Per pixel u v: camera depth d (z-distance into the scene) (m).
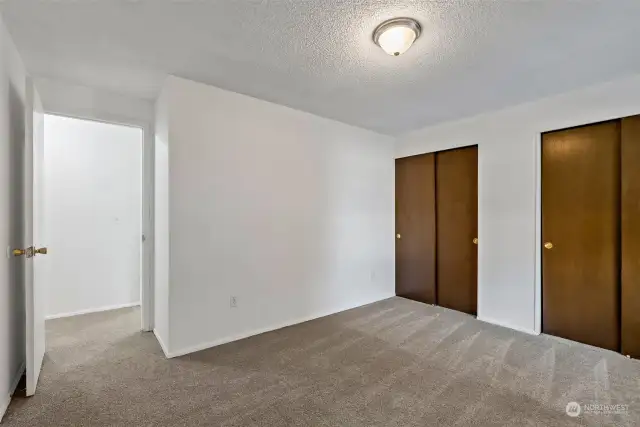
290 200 3.21
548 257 2.95
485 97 2.89
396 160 4.34
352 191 3.82
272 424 1.68
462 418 1.74
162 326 2.67
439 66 2.29
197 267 2.58
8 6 1.62
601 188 2.66
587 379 2.14
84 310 3.56
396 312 3.61
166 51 2.10
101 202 3.68
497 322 3.23
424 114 3.38
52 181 3.39
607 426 1.67
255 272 2.94
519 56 2.13
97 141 3.66
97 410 1.79
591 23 1.76
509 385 2.07
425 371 2.25
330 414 1.77
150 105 3.03
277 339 2.81
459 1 1.58
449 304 3.78
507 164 3.16
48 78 2.52
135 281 3.89
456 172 3.70
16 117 2.08
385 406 1.84
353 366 2.32
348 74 2.43
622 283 2.52
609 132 2.61
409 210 4.18
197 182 2.58
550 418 1.73
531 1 1.58
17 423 1.67
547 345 2.70
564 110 2.78
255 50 2.08
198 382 2.09
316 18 1.74
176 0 1.58
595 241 2.69
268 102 3.02
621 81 2.49
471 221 3.56
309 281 3.37
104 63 2.27
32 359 1.93
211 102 2.66
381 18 1.74
